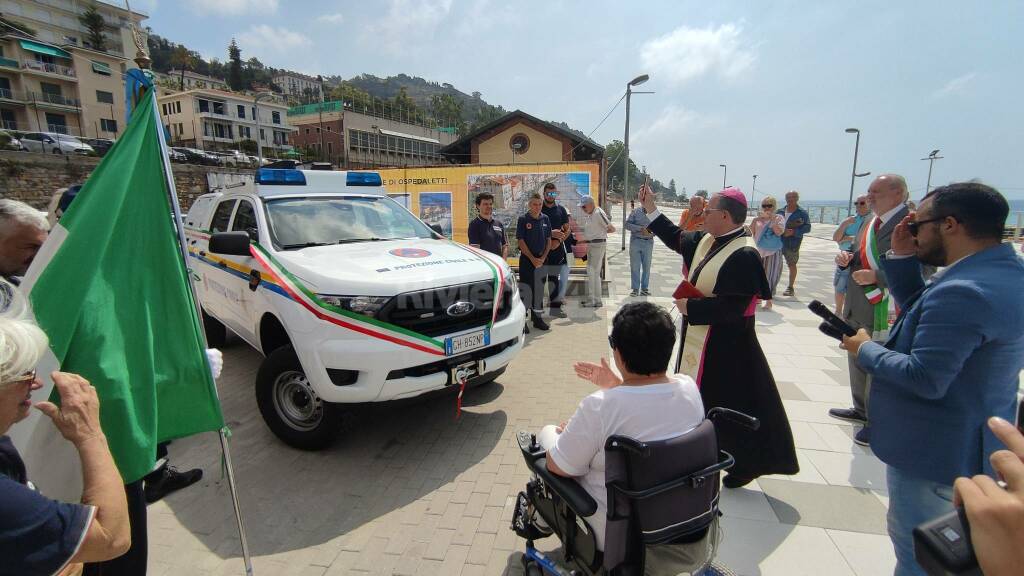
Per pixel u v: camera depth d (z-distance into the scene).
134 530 1.89
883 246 3.68
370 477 3.36
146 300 1.99
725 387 2.89
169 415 2.11
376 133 65.50
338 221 4.54
